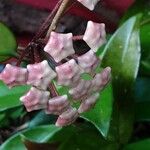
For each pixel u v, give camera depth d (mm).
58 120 168
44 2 254
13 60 200
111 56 196
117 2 252
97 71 176
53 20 158
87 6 143
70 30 256
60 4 159
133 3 235
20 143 212
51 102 158
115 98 199
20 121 254
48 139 206
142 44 219
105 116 175
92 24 146
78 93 160
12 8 272
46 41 159
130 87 197
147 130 254
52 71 150
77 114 169
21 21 271
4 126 253
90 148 198
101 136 201
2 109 191
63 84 154
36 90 154
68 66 150
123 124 204
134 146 205
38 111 246
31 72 149
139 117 217
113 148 202
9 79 150
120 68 196
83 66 154
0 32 190
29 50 163
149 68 223
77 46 192
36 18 264
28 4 259
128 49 194
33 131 211
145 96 225
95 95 167
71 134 203
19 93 196
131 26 194
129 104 202
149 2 235
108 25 252
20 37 265
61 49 145
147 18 219
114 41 195
